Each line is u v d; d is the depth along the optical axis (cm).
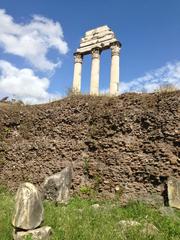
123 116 1412
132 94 1460
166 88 1427
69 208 1099
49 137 1592
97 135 1452
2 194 1417
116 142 1383
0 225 832
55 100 1748
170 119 1290
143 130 1344
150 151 1290
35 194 813
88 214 994
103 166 1373
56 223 866
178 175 1196
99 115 1484
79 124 1531
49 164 1519
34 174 1538
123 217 1031
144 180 1255
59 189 1267
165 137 1276
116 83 2477
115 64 2509
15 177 1591
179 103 1296
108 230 830
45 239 767
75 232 797
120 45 2586
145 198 1208
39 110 1700
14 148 1672
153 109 1352
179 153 1224
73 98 1623
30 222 784
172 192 1140
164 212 1072
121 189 1281
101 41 2620
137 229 834
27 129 1686
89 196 1330
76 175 1409
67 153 1500
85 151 1460
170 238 834
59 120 1598
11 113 1788
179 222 963
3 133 1756
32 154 1598
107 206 1152
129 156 1328
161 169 1232
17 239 759
